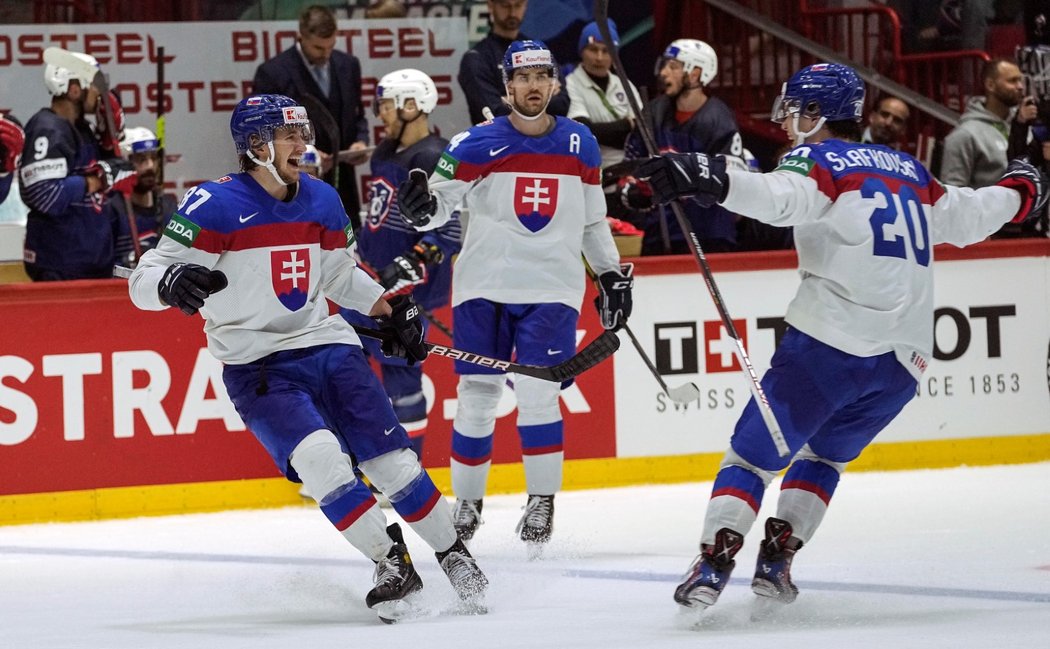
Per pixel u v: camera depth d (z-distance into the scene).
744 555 17.75
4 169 23.28
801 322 13.30
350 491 13.50
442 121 30.41
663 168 12.63
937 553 17.55
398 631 12.88
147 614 14.71
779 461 13.17
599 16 14.41
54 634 13.48
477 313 19.14
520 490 24.86
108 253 24.77
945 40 35.78
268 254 13.70
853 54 35.69
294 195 13.93
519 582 16.17
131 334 23.00
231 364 14.01
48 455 22.66
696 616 13.19
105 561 18.89
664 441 25.25
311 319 14.05
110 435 22.94
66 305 22.70
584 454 24.86
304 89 27.28
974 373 26.59
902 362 13.40
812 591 14.91
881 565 16.70
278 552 19.27
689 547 18.73
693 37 34.19
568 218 18.92
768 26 34.19
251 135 13.62
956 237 14.09
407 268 21.36
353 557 18.70
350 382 13.91
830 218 13.13
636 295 25.00
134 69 29.22
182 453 23.27
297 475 13.70
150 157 25.77
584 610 14.05
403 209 17.22
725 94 34.53
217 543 20.22
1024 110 26.58
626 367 25.02
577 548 18.88
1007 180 14.50
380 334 14.60
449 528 14.07
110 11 29.25
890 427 26.31
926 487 24.06
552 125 18.94
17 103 28.81
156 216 25.92
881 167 13.44
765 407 12.95
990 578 15.59
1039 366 26.91
